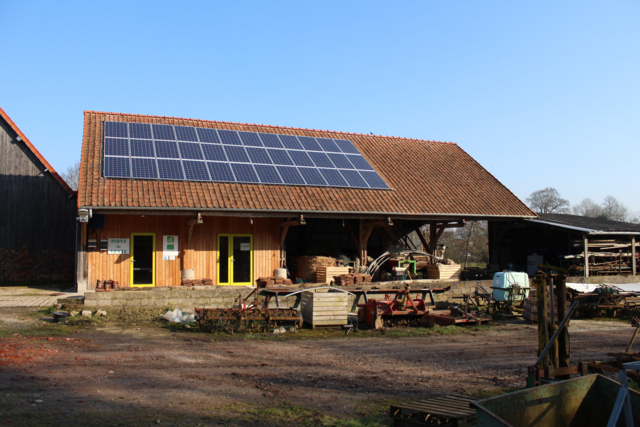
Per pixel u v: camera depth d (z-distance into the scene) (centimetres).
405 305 1590
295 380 880
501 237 2772
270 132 2553
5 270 2278
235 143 2300
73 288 2066
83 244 1802
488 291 2031
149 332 1321
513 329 1538
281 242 2089
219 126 2475
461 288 2008
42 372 856
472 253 4866
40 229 2348
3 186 2320
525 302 1694
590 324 1670
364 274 2028
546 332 808
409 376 941
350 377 919
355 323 1539
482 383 902
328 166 2320
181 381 840
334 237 2594
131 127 2195
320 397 780
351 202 2066
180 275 1925
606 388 612
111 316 1497
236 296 1691
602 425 613
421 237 2444
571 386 602
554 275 824
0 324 1306
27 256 2317
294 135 2578
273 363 1012
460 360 1102
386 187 2262
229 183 1978
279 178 2092
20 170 2350
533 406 568
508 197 2459
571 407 600
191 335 1304
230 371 928
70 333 1259
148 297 1600
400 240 2531
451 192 2383
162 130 2238
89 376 846
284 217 2028
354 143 2728
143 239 1886
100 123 2197
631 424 527
